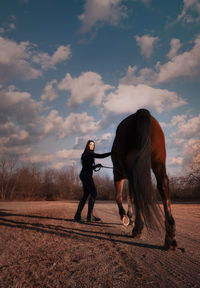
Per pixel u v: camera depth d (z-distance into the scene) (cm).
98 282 190
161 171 312
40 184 3866
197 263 242
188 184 2423
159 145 316
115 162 399
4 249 295
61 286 181
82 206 606
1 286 181
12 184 3638
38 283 187
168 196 307
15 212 869
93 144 615
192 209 1036
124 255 269
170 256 267
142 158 287
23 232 416
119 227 491
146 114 317
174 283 189
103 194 3694
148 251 289
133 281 193
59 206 1334
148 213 270
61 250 290
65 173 3984
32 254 272
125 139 340
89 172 601
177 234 412
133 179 283
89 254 272
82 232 423
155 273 212
